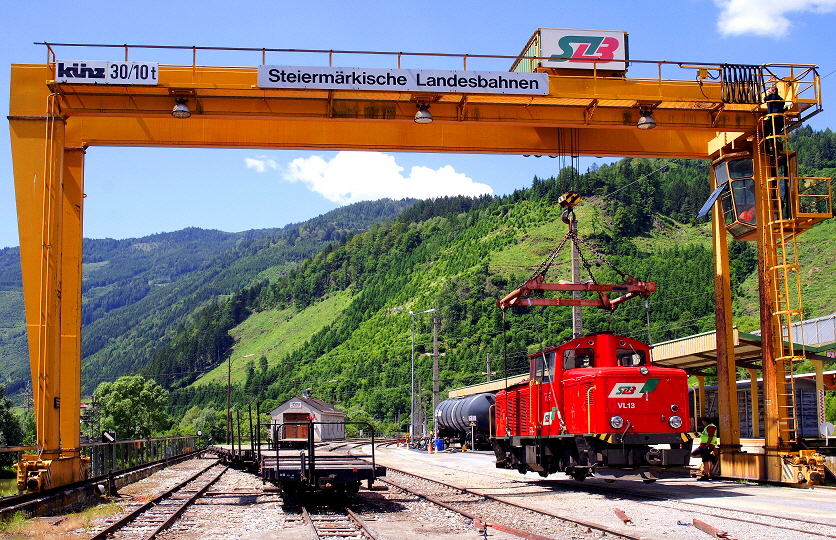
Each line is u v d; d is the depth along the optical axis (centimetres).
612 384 1698
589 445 1689
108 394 7300
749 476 1988
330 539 1209
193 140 1998
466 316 10694
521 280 12469
